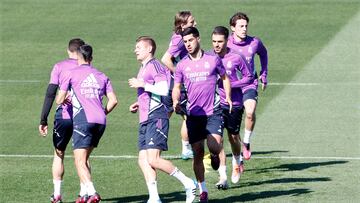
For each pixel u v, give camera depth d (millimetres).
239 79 38688
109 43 72125
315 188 36500
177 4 84312
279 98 55625
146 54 33438
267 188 36750
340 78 61219
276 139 45938
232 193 36062
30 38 74062
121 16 80750
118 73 63312
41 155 43156
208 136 34062
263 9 82500
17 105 54281
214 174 39500
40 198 35406
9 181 38125
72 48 34562
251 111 39812
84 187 33594
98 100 33781
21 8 83625
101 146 44812
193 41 33906
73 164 41562
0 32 75875
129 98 56094
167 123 33375
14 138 46625
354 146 44219
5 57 68125
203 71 33969
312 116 51031
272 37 73812
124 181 38219
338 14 81000
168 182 38125
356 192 35719
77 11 82625
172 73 40906
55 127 34375
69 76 33688
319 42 72250
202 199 34250
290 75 62250
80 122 33406
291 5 83875
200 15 80188
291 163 41188
